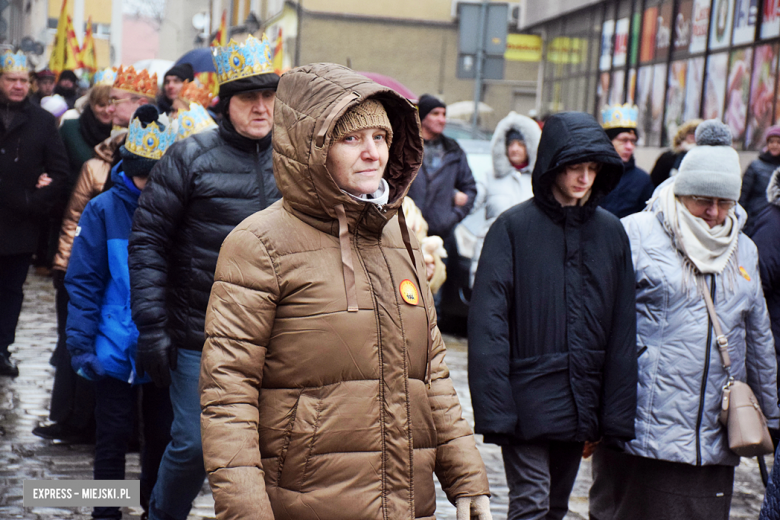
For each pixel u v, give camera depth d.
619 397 4.70
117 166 5.28
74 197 6.92
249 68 4.65
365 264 3.02
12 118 8.64
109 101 9.74
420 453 3.05
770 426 5.05
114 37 63.31
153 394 5.20
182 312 4.69
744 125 17.81
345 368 2.94
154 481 5.22
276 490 2.93
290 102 2.99
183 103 10.09
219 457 2.84
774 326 6.21
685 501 4.91
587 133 4.66
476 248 11.42
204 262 4.65
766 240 6.16
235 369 2.92
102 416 5.17
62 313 7.15
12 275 8.70
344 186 3.03
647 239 4.95
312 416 2.92
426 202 10.30
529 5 34.12
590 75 28.41
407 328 3.04
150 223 4.64
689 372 4.83
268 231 2.99
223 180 4.66
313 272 2.96
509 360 4.71
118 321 5.11
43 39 24.38
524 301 4.72
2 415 7.36
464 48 17.56
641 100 23.91
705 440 4.84
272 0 43.44
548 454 4.75
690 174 4.92
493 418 4.56
